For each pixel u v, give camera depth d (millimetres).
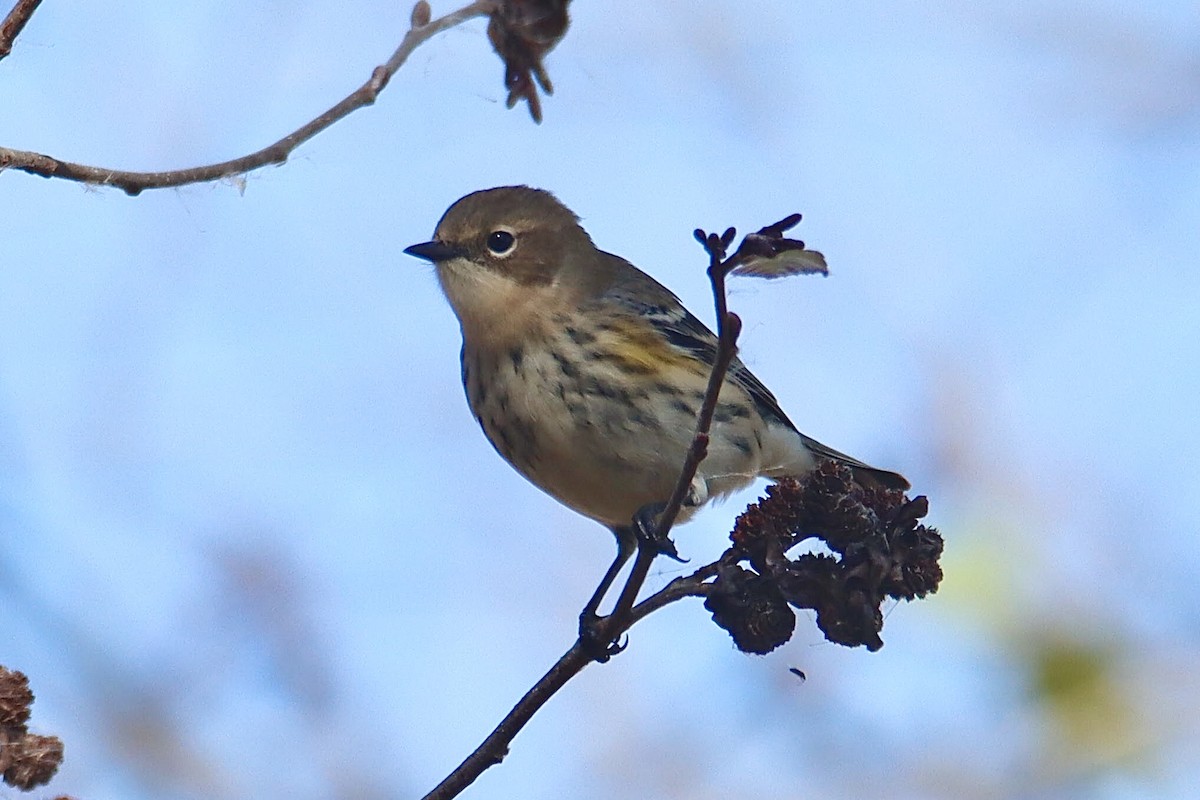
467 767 8750
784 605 8445
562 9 7434
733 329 7797
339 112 7395
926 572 8367
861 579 8297
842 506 8359
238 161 7309
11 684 7555
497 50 7520
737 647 8492
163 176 7223
